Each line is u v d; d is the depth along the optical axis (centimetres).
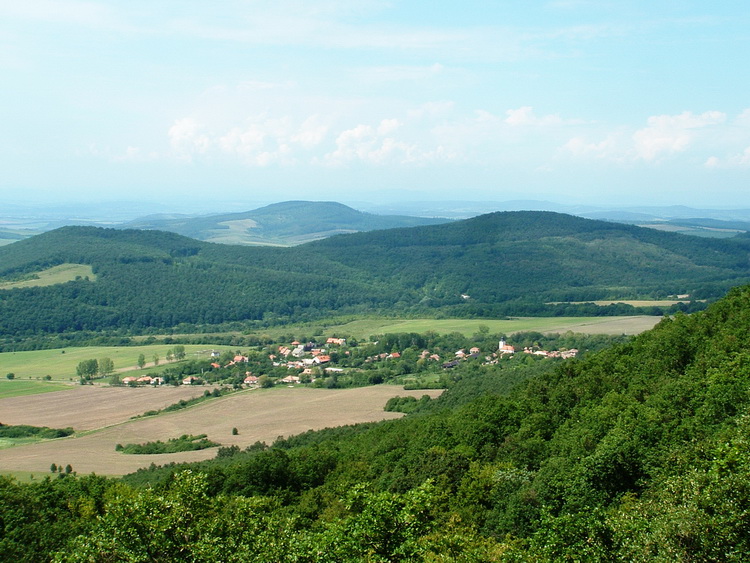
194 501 3944
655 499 4084
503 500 5206
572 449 5531
